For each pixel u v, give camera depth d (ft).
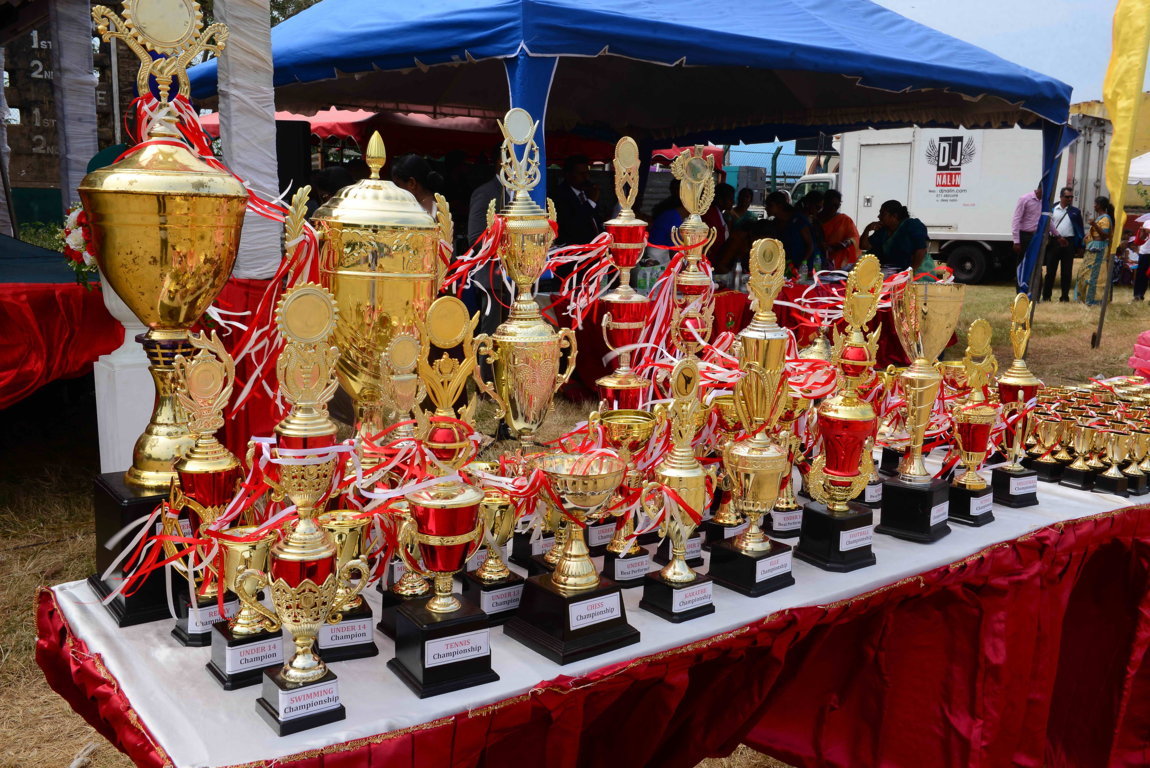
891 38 18.47
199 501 3.20
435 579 2.96
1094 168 40.70
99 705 2.95
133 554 3.44
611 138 35.81
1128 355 23.77
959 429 4.75
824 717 4.46
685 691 3.41
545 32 12.60
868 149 43.16
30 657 7.72
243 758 2.43
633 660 3.11
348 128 31.22
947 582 4.16
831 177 47.03
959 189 40.91
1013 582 4.35
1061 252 34.83
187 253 3.29
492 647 3.21
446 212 3.64
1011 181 39.50
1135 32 20.27
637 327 4.25
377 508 3.15
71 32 20.34
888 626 4.29
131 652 3.15
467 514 2.83
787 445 4.49
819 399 4.59
